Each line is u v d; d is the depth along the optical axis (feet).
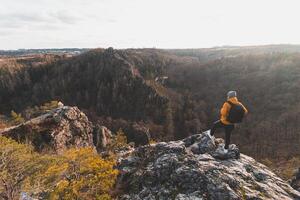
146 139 401.08
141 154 50.47
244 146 375.25
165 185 41.93
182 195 39.65
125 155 53.98
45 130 120.98
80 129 142.61
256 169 45.32
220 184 39.34
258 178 43.60
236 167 44.16
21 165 46.21
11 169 45.60
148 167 46.44
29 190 44.52
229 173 42.04
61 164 46.96
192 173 41.47
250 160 48.70
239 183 40.42
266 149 347.15
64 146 125.29
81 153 48.01
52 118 129.39
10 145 46.83
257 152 346.95
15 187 45.06
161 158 46.19
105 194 40.55
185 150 47.80
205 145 50.01
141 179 44.24
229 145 49.32
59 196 40.60
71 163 47.42
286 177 130.82
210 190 39.01
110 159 53.06
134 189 43.47
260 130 394.11
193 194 39.34
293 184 66.44
